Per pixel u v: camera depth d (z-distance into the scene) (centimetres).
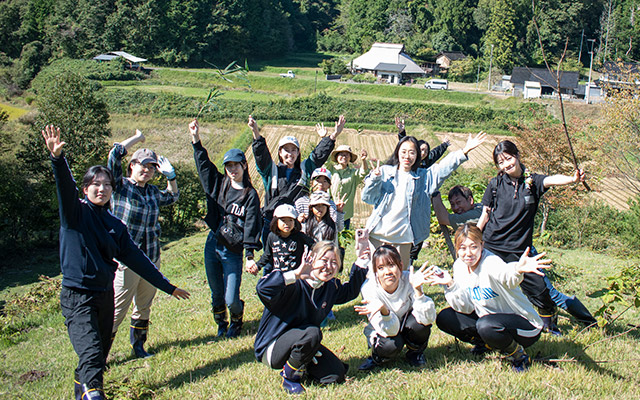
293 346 466
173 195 668
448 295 518
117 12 8881
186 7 9119
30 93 7462
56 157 453
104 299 493
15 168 2844
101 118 3138
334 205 689
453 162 629
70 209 471
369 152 4809
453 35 10425
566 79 6856
